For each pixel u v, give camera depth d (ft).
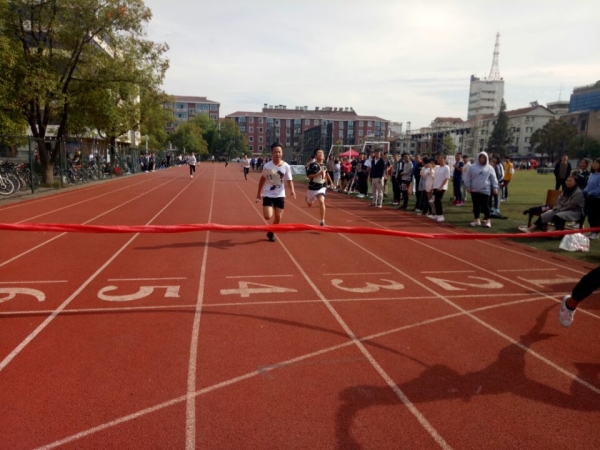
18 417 9.57
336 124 409.08
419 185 45.98
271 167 28.22
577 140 254.06
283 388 10.93
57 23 63.52
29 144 59.82
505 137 308.40
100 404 10.11
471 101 520.42
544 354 13.05
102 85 72.90
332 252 25.95
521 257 25.66
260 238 29.71
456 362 12.46
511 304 17.33
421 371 11.91
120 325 14.53
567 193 31.48
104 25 66.95
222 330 14.28
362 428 9.46
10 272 20.53
